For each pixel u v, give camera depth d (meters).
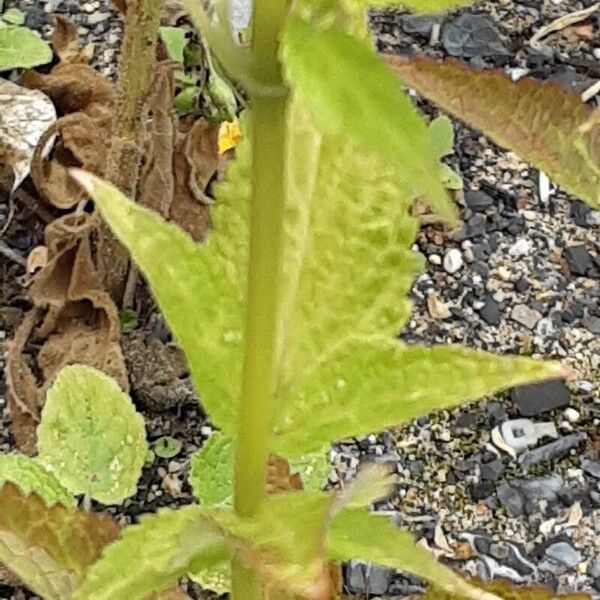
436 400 0.10
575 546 0.23
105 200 0.10
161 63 0.23
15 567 0.13
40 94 0.26
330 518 0.09
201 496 0.19
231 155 0.24
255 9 0.08
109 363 0.23
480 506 0.24
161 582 0.10
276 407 0.11
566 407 0.25
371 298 0.11
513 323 0.26
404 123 0.07
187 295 0.11
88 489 0.21
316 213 0.11
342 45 0.07
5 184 0.26
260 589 0.11
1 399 0.24
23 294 0.25
